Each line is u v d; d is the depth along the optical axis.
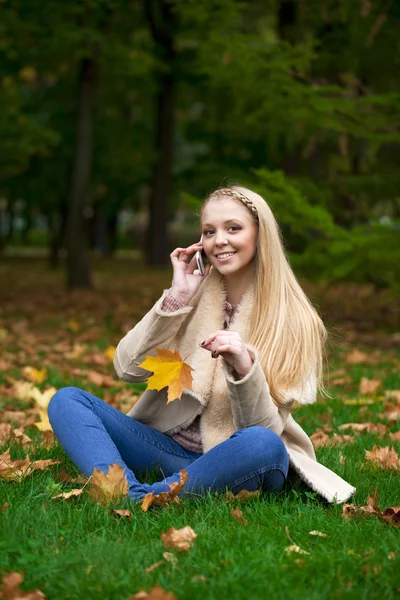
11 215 34.44
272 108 8.81
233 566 2.52
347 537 2.82
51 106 21.83
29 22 13.50
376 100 8.23
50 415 3.42
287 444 3.45
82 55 14.24
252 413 3.18
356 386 6.57
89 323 11.11
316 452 4.30
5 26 13.56
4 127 15.33
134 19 17.00
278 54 8.55
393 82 10.51
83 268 17.33
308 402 3.28
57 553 2.61
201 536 2.76
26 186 23.52
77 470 3.76
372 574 2.50
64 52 14.20
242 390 3.12
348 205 10.92
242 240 3.32
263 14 14.02
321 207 7.91
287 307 3.37
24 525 2.84
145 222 43.75
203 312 3.41
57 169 22.66
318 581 2.44
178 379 3.09
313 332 3.37
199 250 3.41
